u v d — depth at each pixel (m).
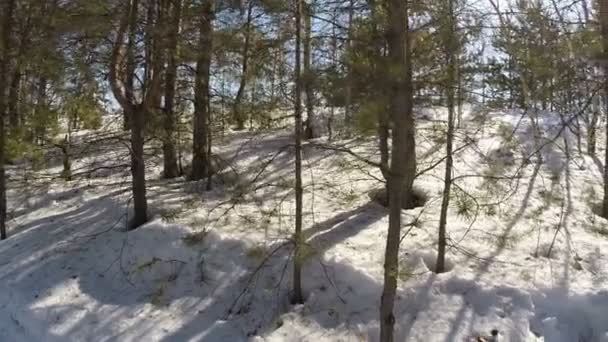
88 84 8.65
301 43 6.02
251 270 7.43
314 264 7.22
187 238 7.98
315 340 6.24
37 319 7.15
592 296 6.24
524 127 12.15
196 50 8.51
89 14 8.16
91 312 7.16
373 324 6.29
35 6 9.49
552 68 5.57
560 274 6.67
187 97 10.52
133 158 8.80
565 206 8.68
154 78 8.41
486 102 6.50
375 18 5.40
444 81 6.19
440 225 6.92
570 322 6.12
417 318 6.26
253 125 7.73
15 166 14.02
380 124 5.11
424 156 8.62
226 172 10.93
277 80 6.39
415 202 9.20
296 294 6.84
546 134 11.80
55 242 8.83
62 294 7.55
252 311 6.90
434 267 7.17
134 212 8.96
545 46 5.59
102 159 13.73
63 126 14.37
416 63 6.17
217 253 7.77
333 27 5.66
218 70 9.30
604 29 5.27
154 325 6.85
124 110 9.02
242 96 7.58
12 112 9.94
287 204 9.04
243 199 8.72
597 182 9.80
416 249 7.39
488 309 6.21
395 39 5.11
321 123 11.79
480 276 6.70
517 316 6.07
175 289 7.43
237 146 12.88
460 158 9.74
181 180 11.25
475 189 8.83
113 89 8.34
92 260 8.20
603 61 5.32
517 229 7.81
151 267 7.78
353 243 7.65
